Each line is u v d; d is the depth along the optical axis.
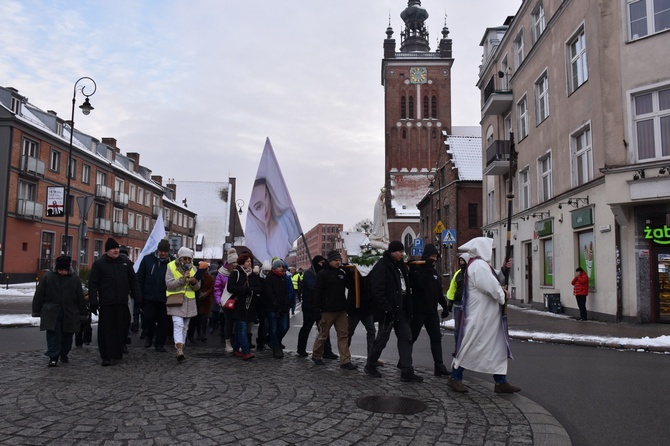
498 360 6.53
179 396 6.12
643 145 15.09
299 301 29.19
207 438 4.62
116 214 51.72
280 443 4.54
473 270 6.56
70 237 42.22
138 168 60.56
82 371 7.79
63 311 8.31
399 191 68.25
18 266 35.56
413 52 71.81
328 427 5.00
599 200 16.53
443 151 41.16
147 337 10.66
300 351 9.80
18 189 35.66
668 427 5.33
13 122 34.75
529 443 4.64
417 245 31.64
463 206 37.41
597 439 4.96
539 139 22.30
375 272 7.42
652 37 14.86
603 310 16.30
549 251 21.42
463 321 6.69
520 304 24.61
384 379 7.40
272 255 9.83
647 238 14.81
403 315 7.40
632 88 15.19
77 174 43.47
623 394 6.77
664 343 10.90
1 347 10.59
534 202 22.95
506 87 27.27
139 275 10.02
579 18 18.09
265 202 9.99
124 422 5.05
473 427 5.09
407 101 69.25
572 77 19.19
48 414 5.32
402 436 4.78
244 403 5.84
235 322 9.23
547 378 7.84
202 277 11.71
